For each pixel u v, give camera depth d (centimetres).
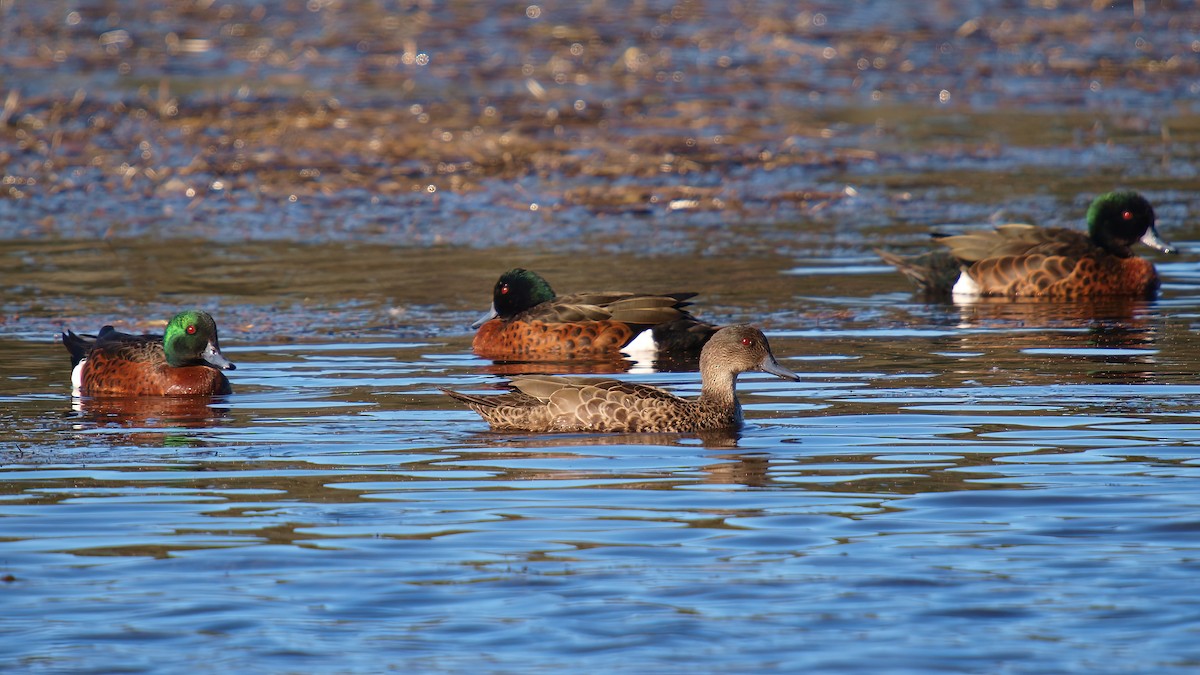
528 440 1296
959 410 1376
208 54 3947
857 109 3406
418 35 4222
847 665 823
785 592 921
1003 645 845
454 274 2119
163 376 1485
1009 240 2002
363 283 2069
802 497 1109
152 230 2430
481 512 1083
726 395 1356
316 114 3177
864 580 938
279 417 1393
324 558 990
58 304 1953
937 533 1023
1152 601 897
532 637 865
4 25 4328
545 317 1706
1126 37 4203
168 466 1219
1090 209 2034
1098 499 1088
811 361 1609
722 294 1969
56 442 1307
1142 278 1981
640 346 1702
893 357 1617
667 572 957
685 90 3538
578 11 4600
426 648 853
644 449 1259
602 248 2275
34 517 1082
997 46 4097
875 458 1216
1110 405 1384
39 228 2441
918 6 4709
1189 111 3378
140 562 987
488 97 3412
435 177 2747
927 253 2027
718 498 1109
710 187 2681
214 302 1962
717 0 4794
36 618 898
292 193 2641
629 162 2836
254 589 939
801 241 2311
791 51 4003
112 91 3431
